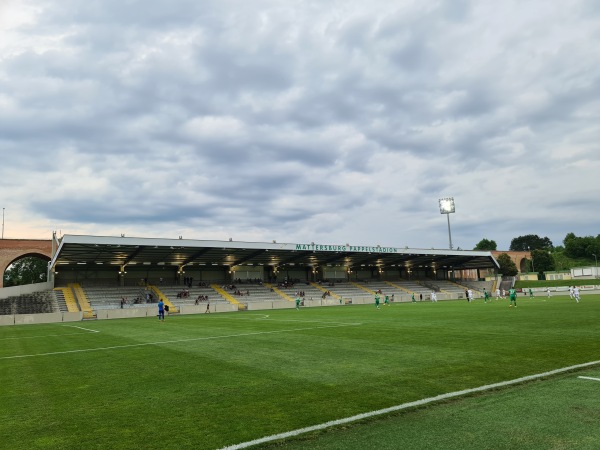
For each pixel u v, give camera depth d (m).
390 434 5.36
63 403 7.57
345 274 81.94
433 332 17.08
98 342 18.30
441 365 9.75
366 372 9.23
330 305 57.84
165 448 5.18
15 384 9.52
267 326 23.55
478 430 5.36
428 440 5.09
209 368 10.50
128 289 58.06
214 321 30.38
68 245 45.94
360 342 14.64
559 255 136.38
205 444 5.28
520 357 10.48
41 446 5.42
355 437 5.31
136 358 12.88
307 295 66.25
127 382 9.21
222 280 69.69
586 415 5.78
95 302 52.31
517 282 86.69
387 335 16.59
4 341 20.78
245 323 26.86
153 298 56.31
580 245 131.88
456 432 5.32
